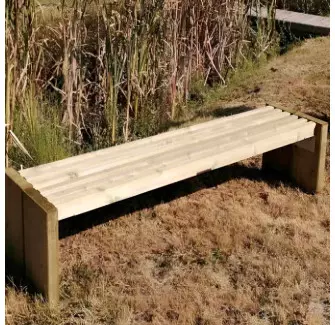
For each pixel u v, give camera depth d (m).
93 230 3.75
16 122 4.34
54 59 4.87
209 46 6.06
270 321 3.05
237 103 5.62
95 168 3.43
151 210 3.97
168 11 5.21
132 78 4.89
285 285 3.31
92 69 5.13
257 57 6.52
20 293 3.11
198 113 5.48
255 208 4.04
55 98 4.94
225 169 4.55
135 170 3.40
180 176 3.47
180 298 3.16
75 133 4.76
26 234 3.11
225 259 3.51
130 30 4.81
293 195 4.23
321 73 6.02
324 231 3.83
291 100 5.55
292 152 4.34
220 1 6.11
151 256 3.52
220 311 3.10
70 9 4.64
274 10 6.75
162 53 5.25
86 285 3.22
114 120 4.81
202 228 3.79
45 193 3.12
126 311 3.04
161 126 5.19
